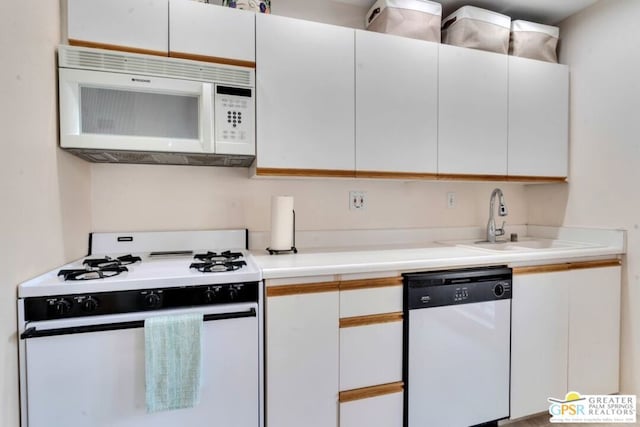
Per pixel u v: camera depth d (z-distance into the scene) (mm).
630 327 1864
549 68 2078
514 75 1984
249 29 1494
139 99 1351
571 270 1780
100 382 1098
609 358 1872
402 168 1753
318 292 1344
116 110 1319
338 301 1373
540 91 2057
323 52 1604
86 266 1330
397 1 1777
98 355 1095
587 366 1820
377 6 1864
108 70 1298
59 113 1258
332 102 1622
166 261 1519
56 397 1062
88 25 1299
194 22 1420
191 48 1416
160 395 1128
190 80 1393
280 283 1311
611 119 1930
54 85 1241
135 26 1352
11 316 990
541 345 1712
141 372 1136
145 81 1335
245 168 1857
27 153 1063
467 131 1879
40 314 1050
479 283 1574
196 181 1782
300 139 1575
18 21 1011
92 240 1614
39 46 1139
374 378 1421
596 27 1995
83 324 1084
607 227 1961
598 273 1843
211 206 1807
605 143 1963
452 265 1536
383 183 2111
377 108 1699
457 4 2008
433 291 1493
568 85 2141
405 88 1747
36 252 1124
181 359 1146
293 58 1558
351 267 1380
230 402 1235
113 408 1111
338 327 1372
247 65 1492
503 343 1627
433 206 2229
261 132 1515
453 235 2275
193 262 1490
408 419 1465
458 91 1854
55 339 1054
